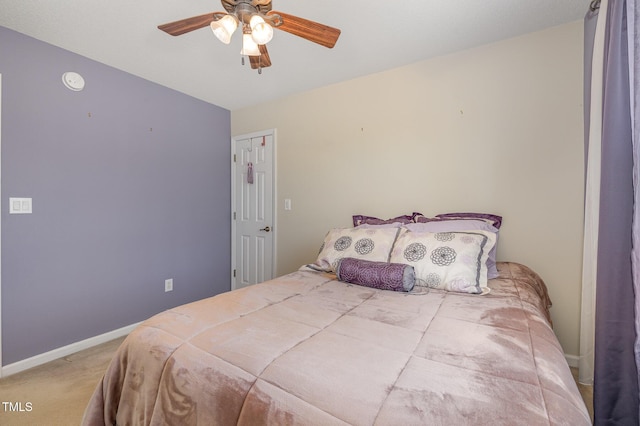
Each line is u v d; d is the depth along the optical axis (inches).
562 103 75.8
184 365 36.2
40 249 81.7
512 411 25.0
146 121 106.7
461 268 61.7
